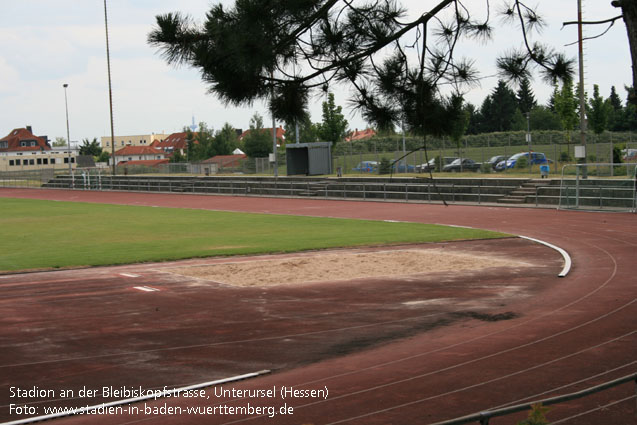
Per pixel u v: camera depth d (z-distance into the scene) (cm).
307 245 2238
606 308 1162
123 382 798
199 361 897
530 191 3544
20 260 2002
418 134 802
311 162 5334
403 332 1049
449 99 776
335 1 719
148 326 1125
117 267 1866
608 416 609
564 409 632
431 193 3956
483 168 4659
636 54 600
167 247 2269
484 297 1333
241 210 3872
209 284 1562
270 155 5347
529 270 1667
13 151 14550
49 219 3516
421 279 1575
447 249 2098
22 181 8062
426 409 650
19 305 1323
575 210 3180
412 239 2338
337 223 2981
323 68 770
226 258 2011
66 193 6391
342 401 686
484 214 3156
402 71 768
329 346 973
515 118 9262
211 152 12119
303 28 735
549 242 2200
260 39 709
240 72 745
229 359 906
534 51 743
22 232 2884
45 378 820
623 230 2408
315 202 4247
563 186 3312
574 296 1303
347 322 1136
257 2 701
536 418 353
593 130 5822
